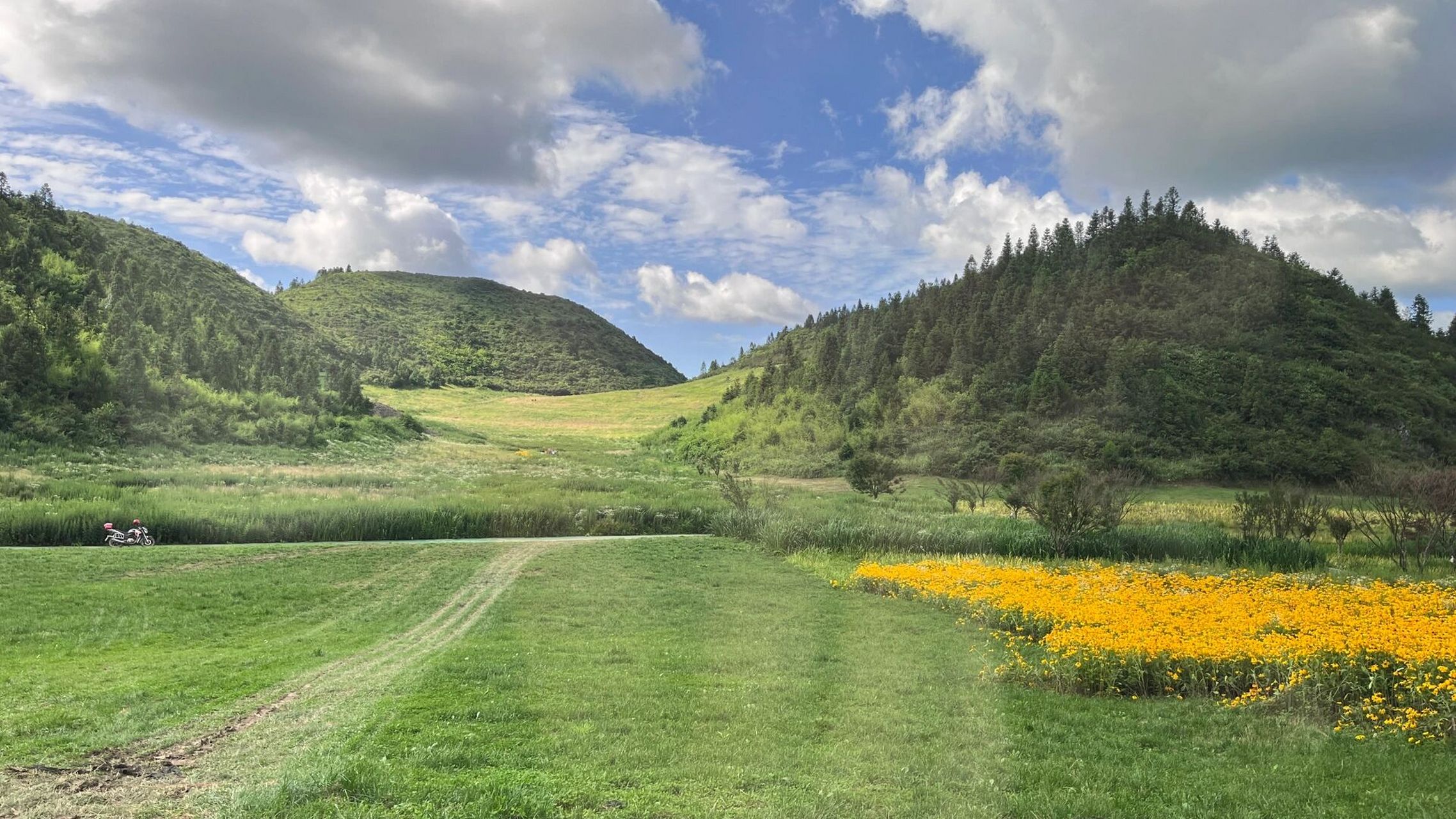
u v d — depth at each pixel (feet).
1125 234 504.43
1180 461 272.31
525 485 180.24
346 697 36.01
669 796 24.66
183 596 68.74
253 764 26.66
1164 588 68.28
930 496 201.05
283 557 95.45
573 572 88.89
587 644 51.34
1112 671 39.78
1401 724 33.24
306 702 35.01
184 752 27.96
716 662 45.80
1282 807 25.05
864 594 73.92
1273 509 111.34
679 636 55.01
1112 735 32.76
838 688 39.86
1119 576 76.69
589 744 29.78
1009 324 406.82
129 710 33.42
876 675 42.86
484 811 22.77
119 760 27.07
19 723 31.27
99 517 106.73
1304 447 274.36
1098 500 106.32
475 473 222.07
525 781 25.36
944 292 491.72
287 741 29.25
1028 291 459.32
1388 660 37.73
